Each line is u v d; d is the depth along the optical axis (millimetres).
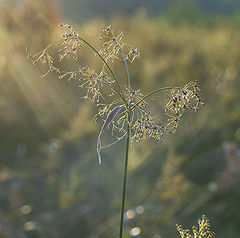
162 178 4418
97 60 4859
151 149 4867
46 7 7277
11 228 3916
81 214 4133
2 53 6527
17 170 5035
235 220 3924
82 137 5402
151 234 3732
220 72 6250
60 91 6086
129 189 4461
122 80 4699
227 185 4266
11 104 5984
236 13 12867
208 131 5098
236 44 7633
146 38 9422
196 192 4266
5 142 5637
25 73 6211
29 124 5848
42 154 5363
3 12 7324
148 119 1575
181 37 9984
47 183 4695
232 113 5355
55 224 4035
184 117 5316
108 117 1583
